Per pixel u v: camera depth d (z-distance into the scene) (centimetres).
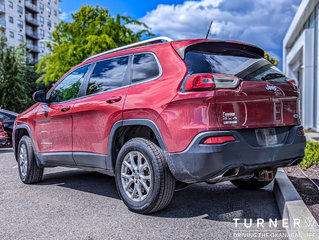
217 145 314
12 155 993
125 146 382
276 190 430
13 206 419
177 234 315
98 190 498
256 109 344
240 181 475
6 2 5828
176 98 333
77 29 2161
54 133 493
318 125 1702
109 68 436
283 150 360
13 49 3428
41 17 7181
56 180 583
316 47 1806
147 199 360
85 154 439
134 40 2195
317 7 1767
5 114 1270
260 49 409
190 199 435
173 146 334
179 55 358
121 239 306
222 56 370
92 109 421
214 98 318
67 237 313
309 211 317
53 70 2175
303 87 1897
